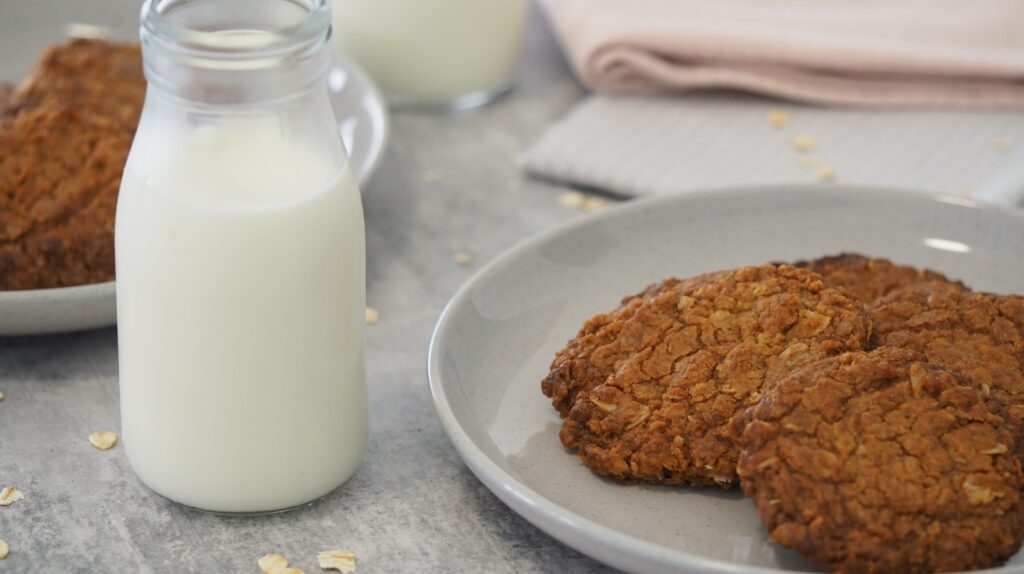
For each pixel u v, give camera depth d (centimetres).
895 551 47
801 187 64
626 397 52
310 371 50
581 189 73
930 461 48
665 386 52
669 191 70
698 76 78
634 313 55
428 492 54
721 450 51
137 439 52
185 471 51
